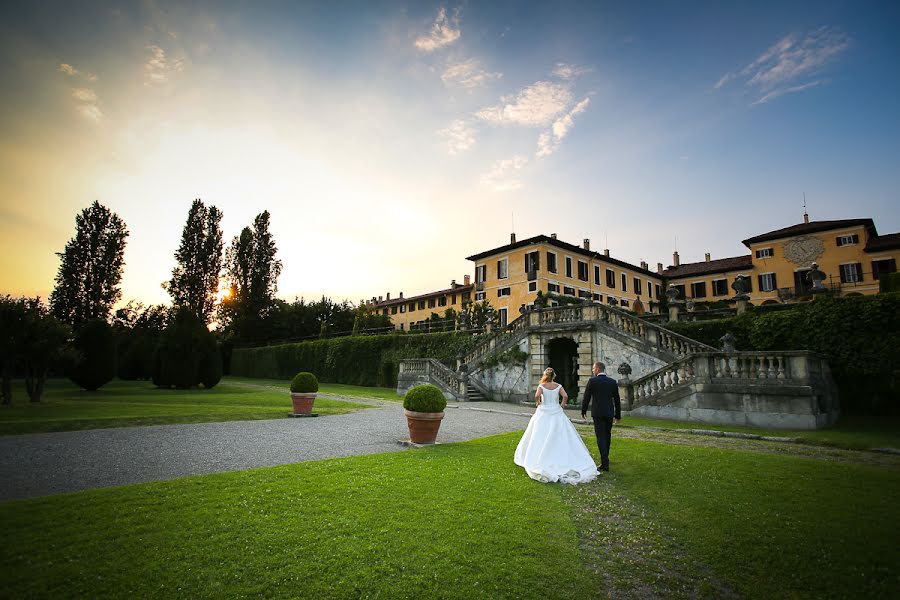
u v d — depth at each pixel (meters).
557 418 7.57
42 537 4.44
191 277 59.19
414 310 58.47
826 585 3.93
